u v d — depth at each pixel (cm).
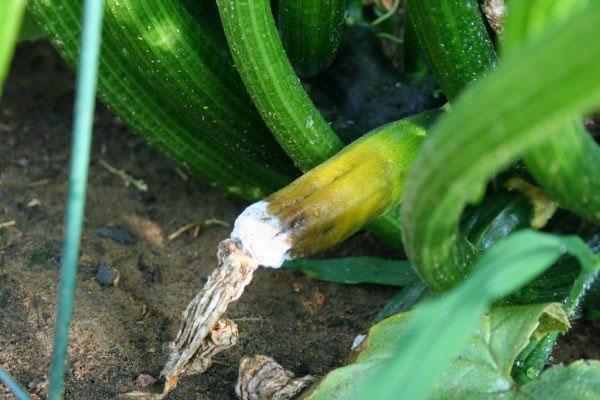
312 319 79
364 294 81
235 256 67
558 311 65
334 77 82
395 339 66
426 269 63
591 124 76
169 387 70
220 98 75
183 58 73
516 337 65
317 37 77
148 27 71
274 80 69
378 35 83
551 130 52
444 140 53
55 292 79
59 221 86
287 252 67
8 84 99
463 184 54
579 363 64
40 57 103
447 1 69
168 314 78
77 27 75
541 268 54
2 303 78
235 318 78
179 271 82
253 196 84
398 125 70
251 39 68
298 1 74
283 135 72
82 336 76
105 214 87
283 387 70
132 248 84
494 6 70
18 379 73
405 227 60
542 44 50
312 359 76
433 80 81
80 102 58
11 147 93
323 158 72
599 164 63
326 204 67
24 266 81
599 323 79
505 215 77
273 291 81
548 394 63
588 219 66
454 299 52
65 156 92
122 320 77
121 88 78
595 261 57
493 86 51
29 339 76
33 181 90
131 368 74
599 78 49
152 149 93
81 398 72
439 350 51
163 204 88
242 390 71
